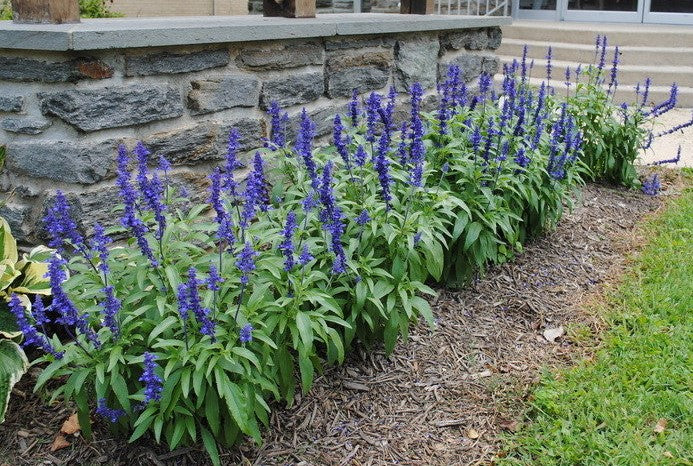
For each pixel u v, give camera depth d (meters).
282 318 2.70
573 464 2.73
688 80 9.46
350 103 4.22
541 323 3.78
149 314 2.68
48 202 3.17
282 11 4.62
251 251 2.50
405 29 4.77
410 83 5.10
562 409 2.99
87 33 2.89
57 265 2.39
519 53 10.44
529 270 4.30
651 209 5.48
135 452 2.70
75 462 2.67
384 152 3.18
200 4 8.41
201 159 3.61
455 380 3.27
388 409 3.06
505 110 4.32
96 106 3.07
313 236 3.30
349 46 4.48
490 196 3.75
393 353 3.40
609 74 9.49
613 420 2.93
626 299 3.97
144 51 3.22
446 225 3.82
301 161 3.66
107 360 2.49
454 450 2.84
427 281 4.04
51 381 3.05
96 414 2.85
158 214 2.64
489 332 3.68
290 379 2.81
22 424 2.84
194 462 2.68
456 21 5.29
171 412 2.49
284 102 4.07
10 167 3.25
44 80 3.02
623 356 3.39
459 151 3.94
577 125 5.60
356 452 2.82
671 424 2.94
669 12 11.45
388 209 3.20
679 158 6.67
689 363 3.31
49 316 3.17
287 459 2.75
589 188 5.74
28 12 3.22
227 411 2.61
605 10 11.85
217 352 2.47
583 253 4.60
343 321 2.76
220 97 3.64
